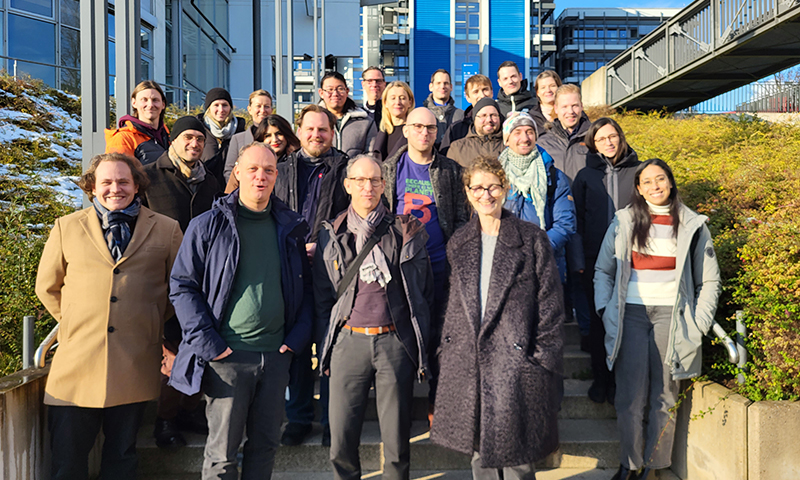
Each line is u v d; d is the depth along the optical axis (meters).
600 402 3.83
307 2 18.67
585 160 4.21
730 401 2.89
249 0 19.47
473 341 2.68
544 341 2.66
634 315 3.13
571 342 4.45
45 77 11.74
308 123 3.55
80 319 2.73
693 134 7.88
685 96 13.64
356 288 2.79
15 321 3.84
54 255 2.81
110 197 2.82
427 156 3.55
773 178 4.70
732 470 2.87
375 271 2.75
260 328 2.66
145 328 2.84
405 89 4.34
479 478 2.75
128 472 2.86
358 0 19.02
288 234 2.81
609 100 15.66
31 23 11.84
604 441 3.51
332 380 2.82
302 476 3.39
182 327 2.57
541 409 2.61
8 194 5.82
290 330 2.79
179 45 15.73
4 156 6.87
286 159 3.65
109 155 2.87
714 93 13.32
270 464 2.75
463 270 2.79
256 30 12.24
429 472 3.46
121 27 4.82
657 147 7.73
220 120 4.64
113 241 2.83
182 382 2.54
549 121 4.79
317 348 2.89
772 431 2.74
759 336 2.94
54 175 6.88
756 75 11.69
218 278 2.63
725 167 5.50
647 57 13.25
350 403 2.80
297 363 3.07
